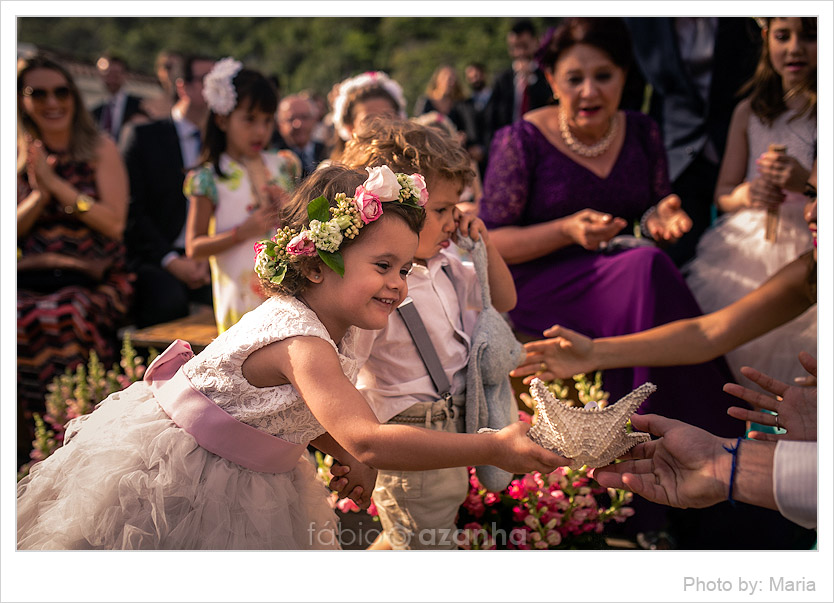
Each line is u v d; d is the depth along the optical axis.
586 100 2.80
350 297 1.59
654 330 2.52
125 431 1.72
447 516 2.08
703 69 3.66
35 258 3.65
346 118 3.73
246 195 3.50
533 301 2.90
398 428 1.49
